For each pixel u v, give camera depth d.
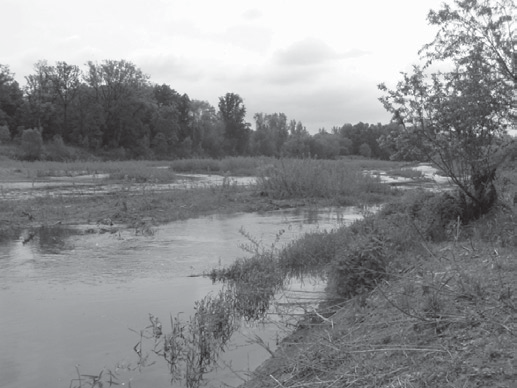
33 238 12.11
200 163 44.78
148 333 6.02
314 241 9.52
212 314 6.16
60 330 6.13
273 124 129.88
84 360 5.34
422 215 9.30
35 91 95.50
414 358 4.10
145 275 8.63
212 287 7.90
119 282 8.21
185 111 113.25
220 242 11.52
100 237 12.23
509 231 7.43
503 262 5.92
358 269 6.66
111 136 97.31
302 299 7.07
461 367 3.73
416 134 8.70
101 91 98.06
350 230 10.03
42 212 15.72
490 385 3.41
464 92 8.29
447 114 8.39
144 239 11.95
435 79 8.63
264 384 4.57
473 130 8.45
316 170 21.91
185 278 8.45
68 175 36.69
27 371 5.09
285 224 14.22
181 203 18.22
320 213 16.73
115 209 16.53
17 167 42.97
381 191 22.25
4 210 16.06
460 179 8.91
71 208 16.78
